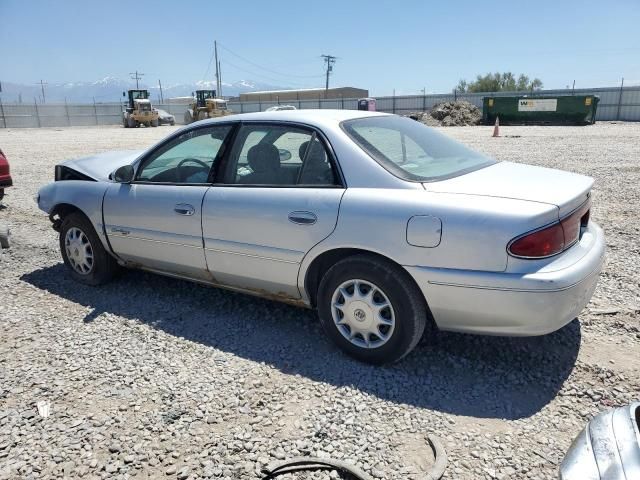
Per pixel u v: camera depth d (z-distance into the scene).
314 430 2.74
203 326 3.97
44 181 11.30
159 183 4.16
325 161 3.38
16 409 2.97
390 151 3.39
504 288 2.80
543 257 2.81
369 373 3.26
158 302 4.43
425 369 3.30
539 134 24.53
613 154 14.39
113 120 57.16
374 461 2.50
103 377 3.29
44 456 2.59
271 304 4.32
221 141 3.88
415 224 2.97
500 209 2.83
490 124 37.88
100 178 4.62
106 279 4.79
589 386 3.06
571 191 3.07
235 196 3.66
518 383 3.12
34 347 3.69
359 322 3.30
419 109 52.03
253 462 2.52
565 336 3.64
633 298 4.22
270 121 3.69
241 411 2.91
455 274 2.90
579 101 34.59
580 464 1.66
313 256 3.35
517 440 2.63
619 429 1.69
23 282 4.98
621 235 6.01
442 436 2.67
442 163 3.50
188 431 2.76
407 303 3.10
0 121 49.50
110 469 2.49
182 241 3.97
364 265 3.18
